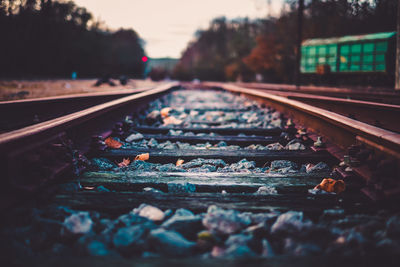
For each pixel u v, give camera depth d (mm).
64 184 2576
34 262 1447
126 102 5586
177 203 2270
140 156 3725
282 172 3277
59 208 2113
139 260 1452
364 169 2631
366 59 22859
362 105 5512
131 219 1965
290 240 1727
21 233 1795
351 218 2018
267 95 8188
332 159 3721
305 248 1632
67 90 12102
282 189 2766
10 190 1985
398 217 1841
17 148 2176
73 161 2762
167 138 4852
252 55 38438
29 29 26641
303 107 4973
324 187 2670
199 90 21734
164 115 7477
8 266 1431
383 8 20672
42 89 12375
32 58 28094
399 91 13508
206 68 65375
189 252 1647
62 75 34219
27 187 2035
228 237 1809
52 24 29938
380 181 2279
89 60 38750
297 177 2955
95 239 1699
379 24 22391
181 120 6965
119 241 1706
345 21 25391
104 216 2137
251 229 1817
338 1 23297
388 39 21219
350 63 24000
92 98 7887
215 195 2424
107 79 18938
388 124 4992
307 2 28016
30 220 1948
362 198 2396
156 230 1754
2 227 1857
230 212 1979
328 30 28422
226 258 1463
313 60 27453
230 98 13625
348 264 1456
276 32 35438
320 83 27281
